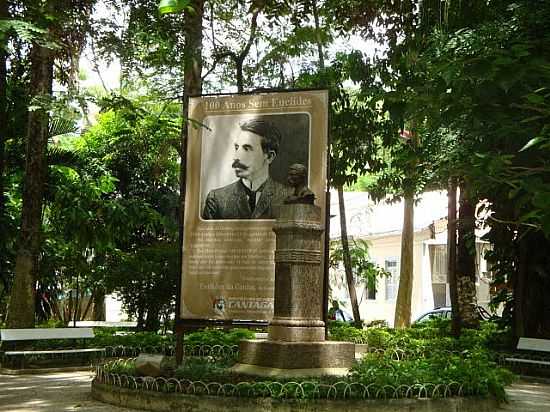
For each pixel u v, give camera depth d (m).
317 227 9.00
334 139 16.02
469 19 9.47
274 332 8.84
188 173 9.99
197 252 9.77
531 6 6.69
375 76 14.17
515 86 3.43
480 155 3.68
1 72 14.70
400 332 16.22
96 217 16.72
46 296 18.66
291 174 9.23
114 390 8.55
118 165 20.44
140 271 16.80
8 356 12.55
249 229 9.65
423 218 27.53
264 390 7.59
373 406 7.48
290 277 8.82
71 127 15.55
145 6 13.40
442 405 7.81
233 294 9.54
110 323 21.19
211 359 10.56
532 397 10.19
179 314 9.70
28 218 13.69
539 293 15.13
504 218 13.56
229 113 9.96
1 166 15.11
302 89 9.71
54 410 8.11
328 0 15.50
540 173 3.75
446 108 3.86
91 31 12.73
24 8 9.28
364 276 21.86
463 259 18.08
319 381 7.84
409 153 13.14
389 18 14.28
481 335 16.12
